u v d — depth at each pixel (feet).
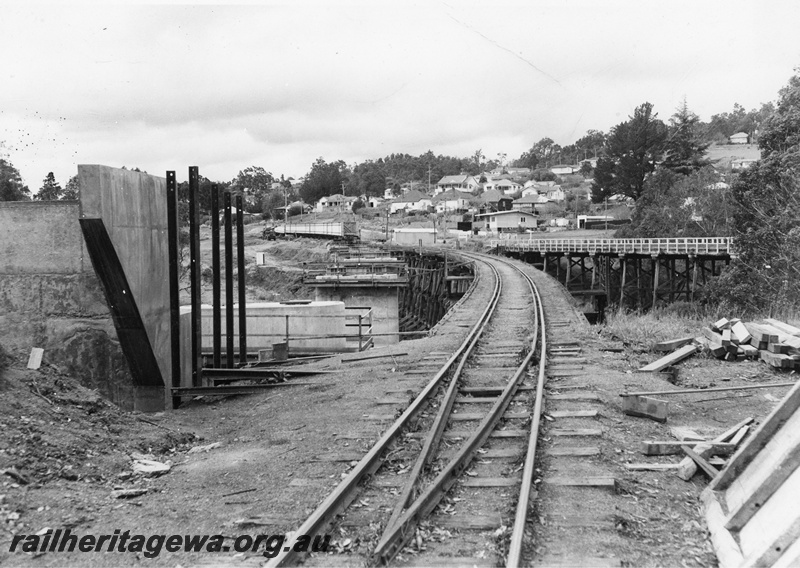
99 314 38.60
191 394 37.73
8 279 38.73
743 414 27.89
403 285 99.71
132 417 28.96
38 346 38.50
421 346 47.29
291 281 166.40
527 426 24.79
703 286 115.65
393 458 21.70
